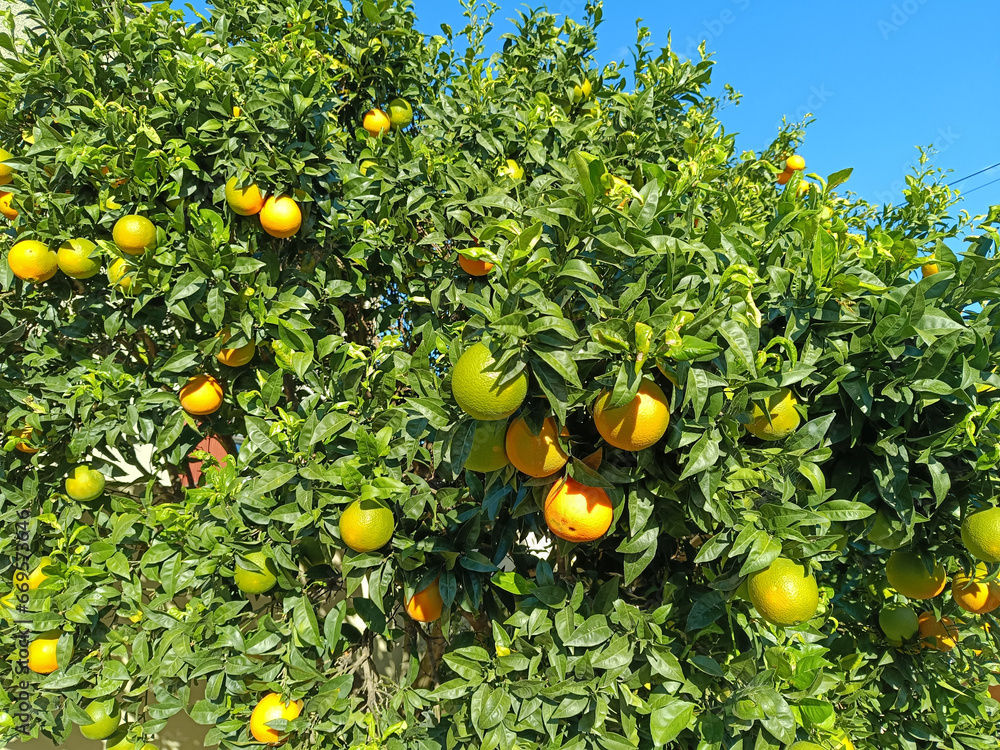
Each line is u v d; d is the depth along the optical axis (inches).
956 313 43.7
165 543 53.9
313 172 58.7
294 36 62.3
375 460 47.1
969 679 60.3
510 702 47.6
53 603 54.5
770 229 49.3
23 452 60.5
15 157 59.2
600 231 40.7
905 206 64.1
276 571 51.8
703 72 69.3
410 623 61.7
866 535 45.6
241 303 55.4
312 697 52.0
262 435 51.9
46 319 60.6
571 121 70.9
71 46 60.0
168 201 56.8
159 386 59.1
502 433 41.3
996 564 44.2
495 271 39.7
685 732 47.0
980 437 41.7
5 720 57.1
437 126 63.9
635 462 42.5
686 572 49.8
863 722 56.6
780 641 48.3
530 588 48.1
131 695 56.6
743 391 40.3
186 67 57.4
